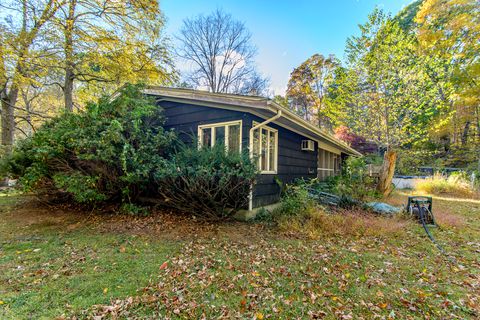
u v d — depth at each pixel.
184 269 2.91
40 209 5.98
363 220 4.96
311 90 23.92
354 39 9.94
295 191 5.80
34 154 4.97
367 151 19.36
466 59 12.04
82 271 2.80
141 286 2.50
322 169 11.23
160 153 5.52
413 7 16.39
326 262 3.22
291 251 3.59
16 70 8.58
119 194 5.75
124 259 3.16
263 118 5.69
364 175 9.74
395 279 2.80
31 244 3.66
